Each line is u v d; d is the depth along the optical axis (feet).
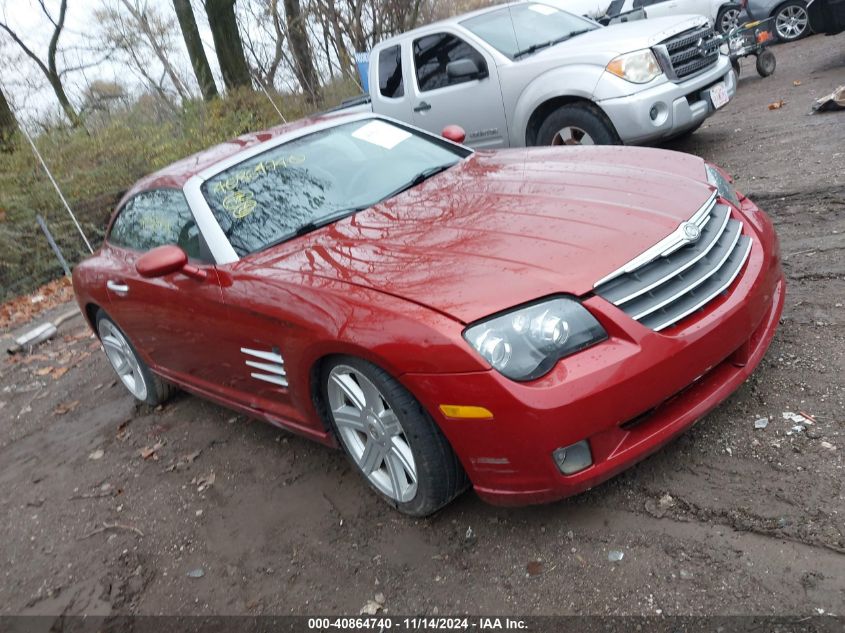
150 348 14.39
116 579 10.50
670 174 10.66
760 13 43.98
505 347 7.73
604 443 8.02
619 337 7.98
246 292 10.41
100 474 13.91
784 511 7.97
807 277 12.92
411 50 25.29
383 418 9.07
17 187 33.17
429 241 9.62
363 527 9.96
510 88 22.58
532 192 10.53
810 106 25.52
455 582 8.48
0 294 30.48
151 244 13.50
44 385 19.95
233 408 12.84
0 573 11.55
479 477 8.41
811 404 9.52
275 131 14.14
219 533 10.89
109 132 39.34
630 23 23.35
